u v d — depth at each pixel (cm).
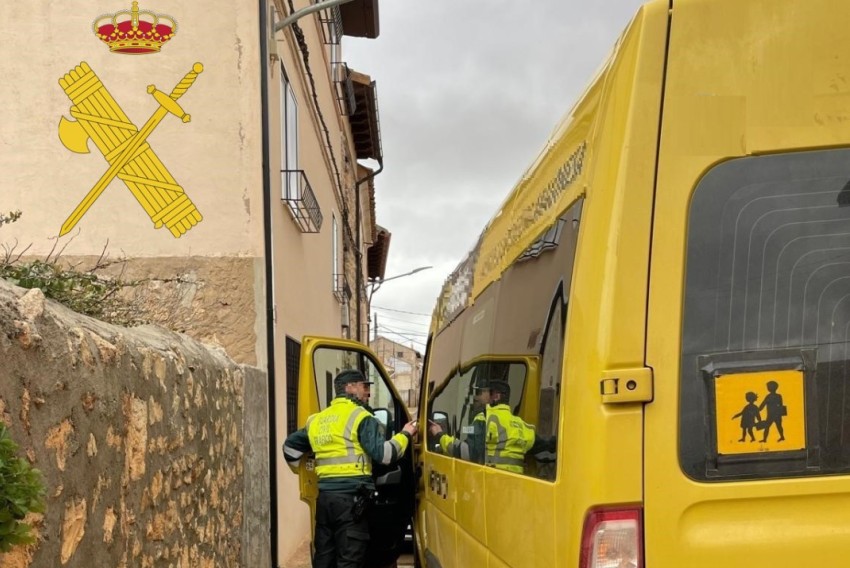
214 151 702
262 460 647
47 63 702
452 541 380
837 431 183
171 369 371
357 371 549
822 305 187
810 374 185
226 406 510
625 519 181
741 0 190
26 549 207
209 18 711
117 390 288
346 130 1772
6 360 201
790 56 189
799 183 188
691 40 190
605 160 194
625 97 192
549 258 235
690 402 184
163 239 692
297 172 825
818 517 180
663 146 189
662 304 186
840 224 188
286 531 769
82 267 682
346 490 522
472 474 330
